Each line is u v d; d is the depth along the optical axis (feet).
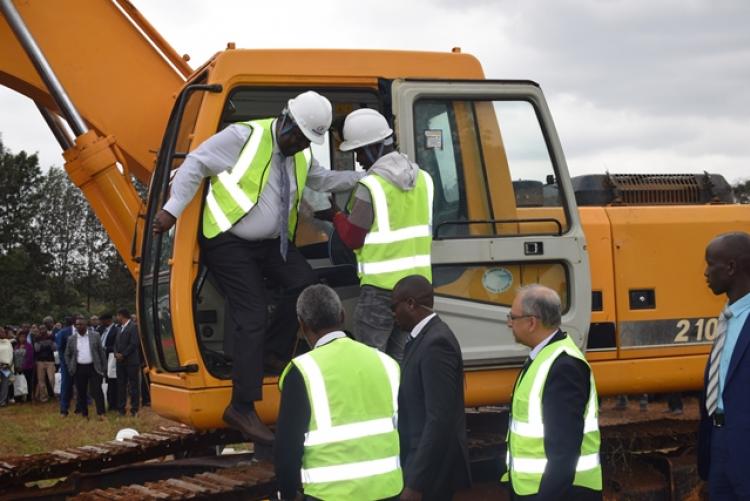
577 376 12.57
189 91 16.40
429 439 12.90
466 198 17.60
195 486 16.35
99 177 18.81
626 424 21.74
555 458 12.27
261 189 16.07
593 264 19.57
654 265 20.04
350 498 11.91
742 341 12.67
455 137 17.60
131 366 48.70
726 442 12.67
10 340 61.36
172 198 15.53
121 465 21.17
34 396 63.21
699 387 20.34
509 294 17.78
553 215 18.02
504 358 17.54
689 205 21.24
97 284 199.00
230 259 16.16
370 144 16.60
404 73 17.67
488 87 17.63
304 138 16.14
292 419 12.00
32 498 19.31
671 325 20.04
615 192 21.12
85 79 19.75
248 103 18.12
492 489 19.17
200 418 16.10
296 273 16.87
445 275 17.44
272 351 17.04
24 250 154.20
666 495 20.24
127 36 20.06
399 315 13.89
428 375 13.19
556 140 18.04
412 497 12.78
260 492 17.02
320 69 17.17
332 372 12.10
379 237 15.97
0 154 163.22
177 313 15.98
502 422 20.81
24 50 18.94
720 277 13.14
